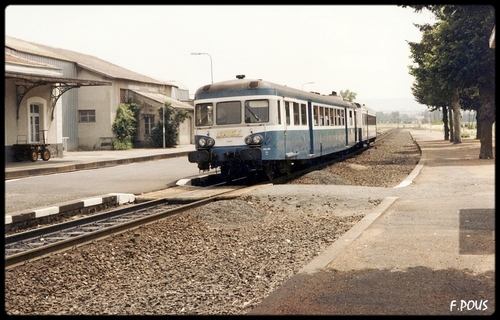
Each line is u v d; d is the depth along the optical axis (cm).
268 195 1512
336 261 769
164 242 1035
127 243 1005
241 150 1823
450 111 5075
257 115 1827
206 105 1881
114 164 3042
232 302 661
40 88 3061
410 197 1456
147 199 1642
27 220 1269
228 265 851
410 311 558
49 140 3164
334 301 596
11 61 2806
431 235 928
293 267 819
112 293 738
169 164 3030
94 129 4756
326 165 2653
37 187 1897
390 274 696
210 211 1282
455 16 2512
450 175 1984
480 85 2706
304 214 1330
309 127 2281
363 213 1302
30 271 817
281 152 1867
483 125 2761
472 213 1134
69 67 4609
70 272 829
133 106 4919
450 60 2611
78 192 1753
